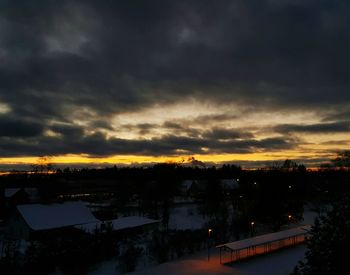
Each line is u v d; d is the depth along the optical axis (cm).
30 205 5253
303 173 10062
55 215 5144
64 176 14338
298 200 6731
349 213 1320
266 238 4366
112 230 4541
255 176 9925
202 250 4584
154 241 4419
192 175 13612
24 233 4800
